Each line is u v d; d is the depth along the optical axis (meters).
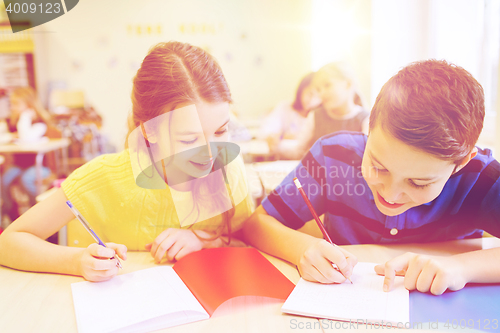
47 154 2.90
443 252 0.73
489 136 1.51
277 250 0.73
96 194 0.87
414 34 2.06
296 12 2.89
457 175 0.77
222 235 0.90
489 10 1.69
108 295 0.57
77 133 3.20
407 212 0.82
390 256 0.72
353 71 2.31
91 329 0.48
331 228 0.90
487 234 0.89
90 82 3.28
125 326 0.48
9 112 3.27
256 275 0.63
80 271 0.64
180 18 3.08
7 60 3.42
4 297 0.58
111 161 0.90
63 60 3.39
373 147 0.62
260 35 2.98
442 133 0.53
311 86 2.35
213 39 3.05
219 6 3.03
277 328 0.48
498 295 0.54
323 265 0.60
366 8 2.32
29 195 2.66
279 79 2.84
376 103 0.62
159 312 0.51
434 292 0.55
